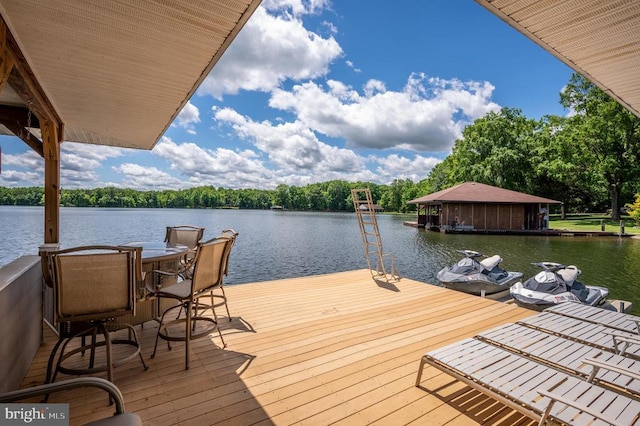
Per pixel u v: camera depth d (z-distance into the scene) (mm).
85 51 2582
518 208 23203
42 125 3717
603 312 3109
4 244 11023
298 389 2186
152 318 2982
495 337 2461
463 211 23703
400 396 2123
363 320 3568
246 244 17484
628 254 13164
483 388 1817
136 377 2285
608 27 2248
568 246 15688
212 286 2717
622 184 26547
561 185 31656
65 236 16938
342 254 14078
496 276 6215
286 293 4648
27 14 2107
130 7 2039
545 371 1922
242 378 2309
